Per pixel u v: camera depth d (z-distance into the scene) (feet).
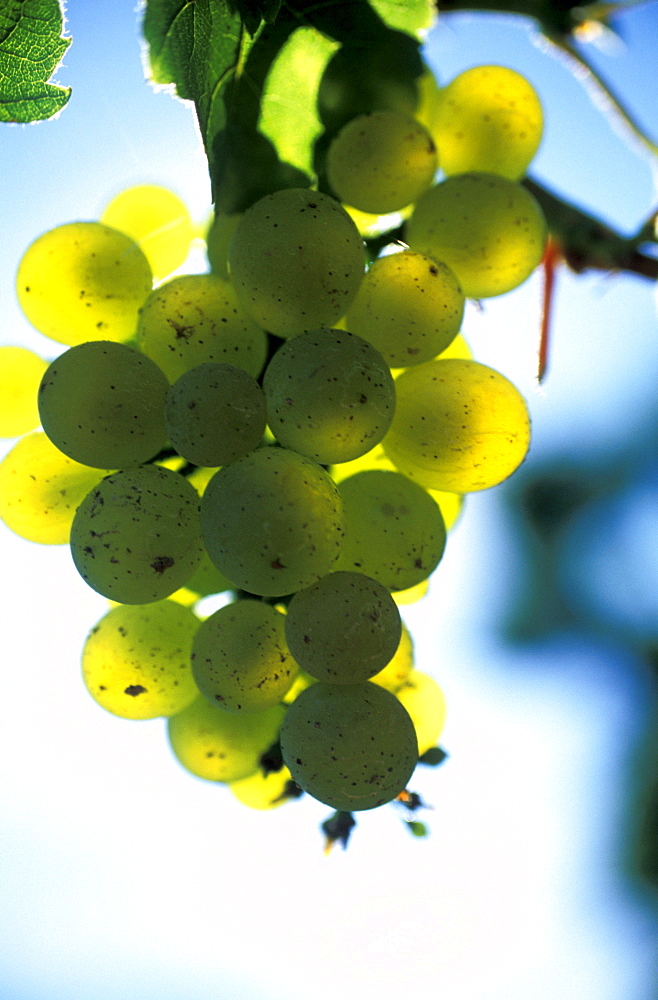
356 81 1.02
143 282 1.00
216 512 0.91
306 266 0.93
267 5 1.00
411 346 0.96
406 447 0.96
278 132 1.02
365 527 0.96
